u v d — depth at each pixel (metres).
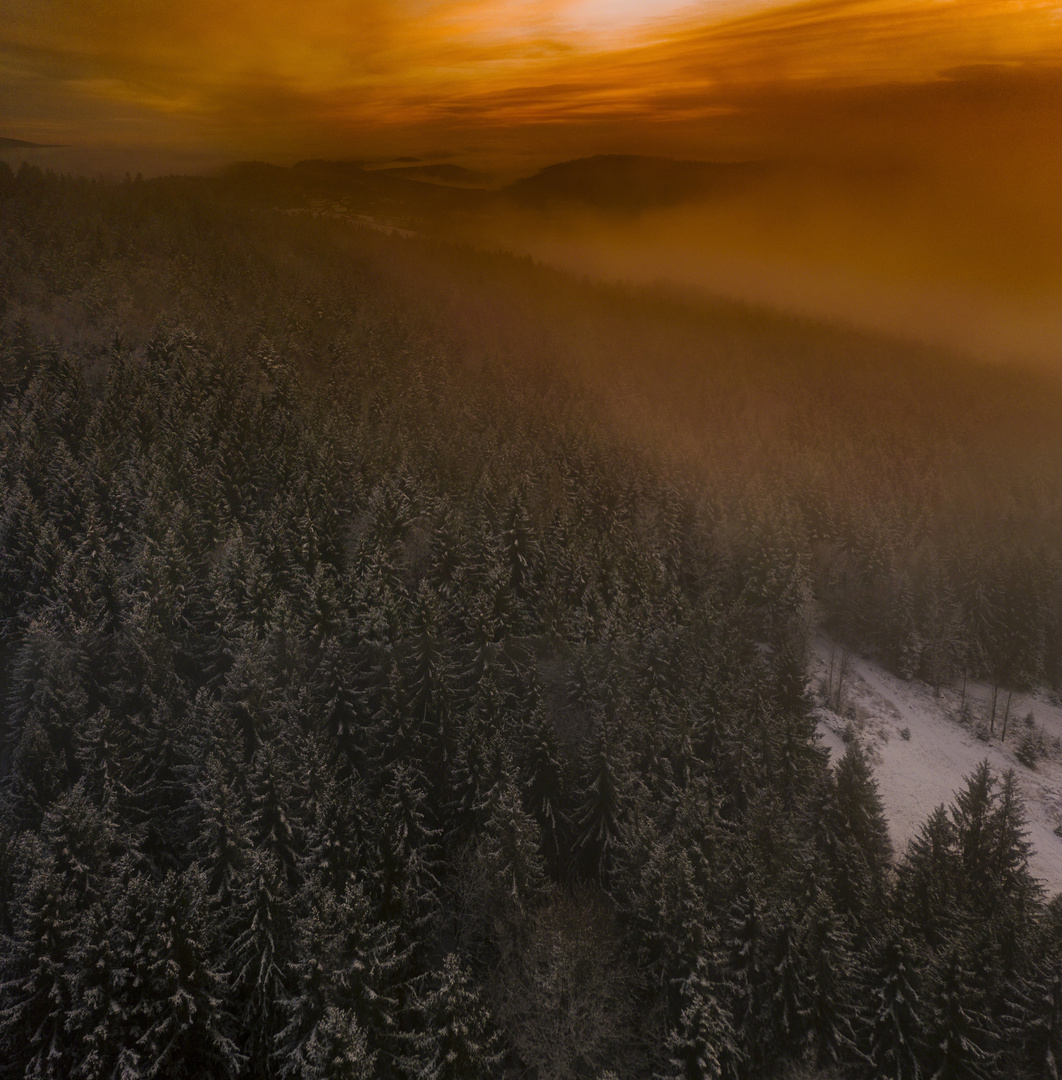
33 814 35.31
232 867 30.84
